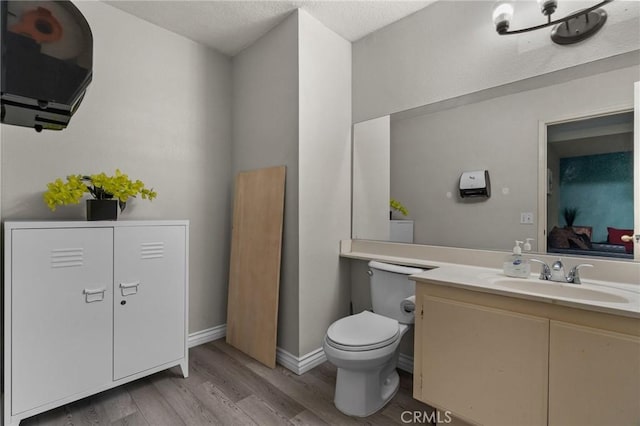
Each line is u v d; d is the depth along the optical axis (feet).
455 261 6.59
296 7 7.16
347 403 5.70
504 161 6.01
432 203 6.97
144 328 6.29
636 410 3.51
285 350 7.45
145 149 7.69
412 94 7.32
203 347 8.41
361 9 7.22
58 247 5.33
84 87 1.26
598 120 5.08
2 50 1.04
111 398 6.08
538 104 5.65
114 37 7.21
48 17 1.13
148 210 7.74
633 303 3.82
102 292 5.78
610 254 4.96
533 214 5.68
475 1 6.39
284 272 7.50
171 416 5.59
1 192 5.91
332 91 7.97
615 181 4.93
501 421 4.41
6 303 4.89
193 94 8.54
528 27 5.77
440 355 4.99
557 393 3.99
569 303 3.85
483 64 6.28
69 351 5.45
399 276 6.53
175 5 7.12
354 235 8.38
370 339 5.56
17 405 4.98
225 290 9.21
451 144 6.70
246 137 8.72
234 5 7.11
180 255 6.81
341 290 8.18
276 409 5.81
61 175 6.55
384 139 7.81
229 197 9.28
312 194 7.45
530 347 4.18
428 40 7.06
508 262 5.31
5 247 4.88
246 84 8.76
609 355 3.66
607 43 5.01
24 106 1.17
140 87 7.61
